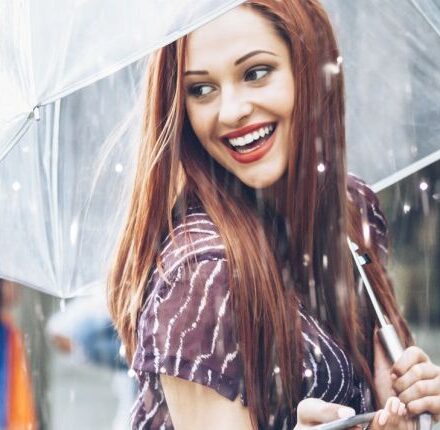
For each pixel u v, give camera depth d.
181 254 3.10
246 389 3.06
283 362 3.15
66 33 2.98
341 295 3.50
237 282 3.08
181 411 3.05
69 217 3.87
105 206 3.85
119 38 2.97
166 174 3.26
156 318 3.05
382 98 4.09
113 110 3.81
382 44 4.05
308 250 3.46
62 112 3.76
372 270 3.66
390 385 3.43
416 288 12.52
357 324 3.51
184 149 3.32
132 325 3.19
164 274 3.09
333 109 3.52
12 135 2.99
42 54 2.96
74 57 2.96
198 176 3.28
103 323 10.10
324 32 3.46
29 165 3.78
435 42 4.09
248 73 3.28
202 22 2.96
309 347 3.20
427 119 4.14
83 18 2.99
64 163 3.82
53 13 2.99
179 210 3.24
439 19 3.94
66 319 10.09
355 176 4.00
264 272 3.15
